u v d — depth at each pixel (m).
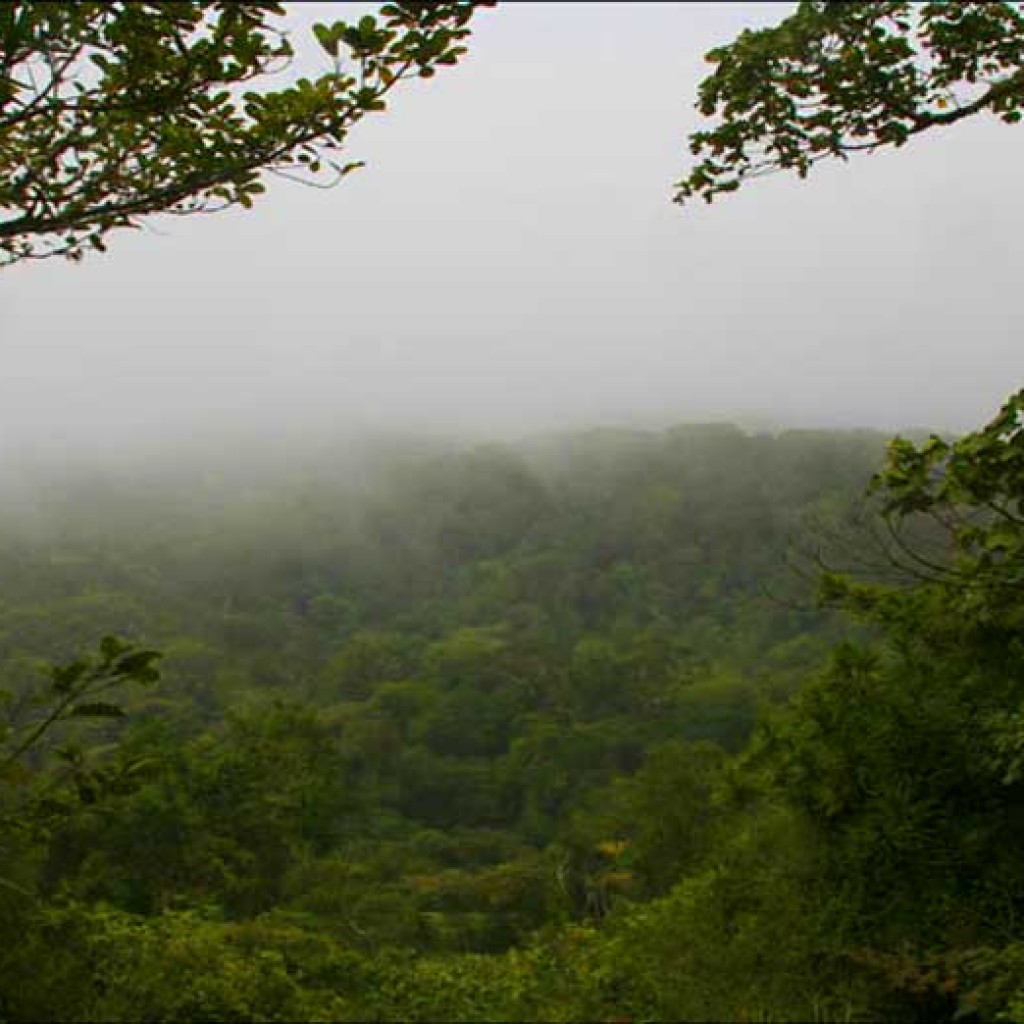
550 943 5.51
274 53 2.67
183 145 2.79
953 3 3.44
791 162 3.85
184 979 4.64
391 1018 4.62
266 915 6.34
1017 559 3.92
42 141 2.80
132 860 10.83
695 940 4.44
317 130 2.77
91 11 2.54
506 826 36.25
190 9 2.47
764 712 5.10
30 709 2.75
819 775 4.63
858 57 3.51
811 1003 3.96
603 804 29.55
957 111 3.66
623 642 53.75
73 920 4.85
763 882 4.64
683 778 11.26
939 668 4.79
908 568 4.00
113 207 2.85
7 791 3.38
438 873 24.25
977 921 4.02
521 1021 4.38
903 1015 3.86
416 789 37.31
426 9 2.55
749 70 3.59
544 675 45.56
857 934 4.18
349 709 40.78
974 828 4.31
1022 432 3.64
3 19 2.45
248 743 15.09
